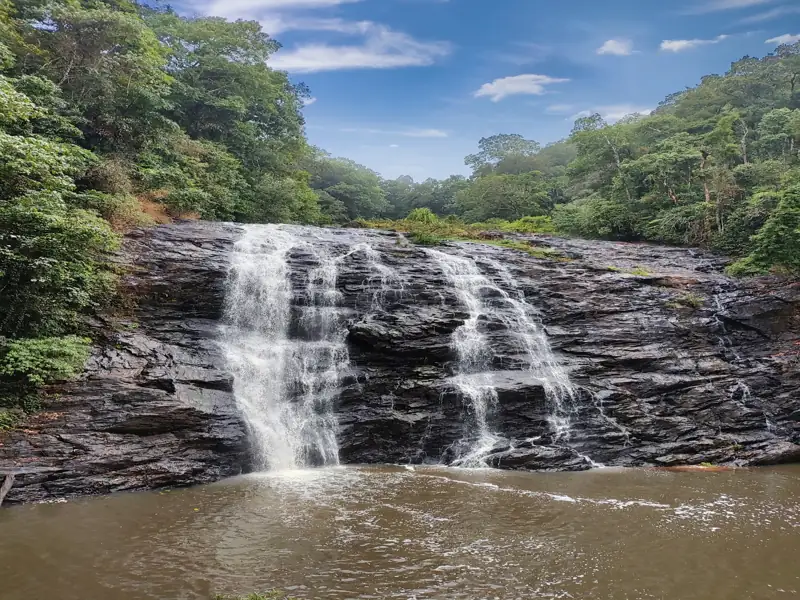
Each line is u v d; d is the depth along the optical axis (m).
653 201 31.95
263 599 6.22
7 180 12.44
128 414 11.15
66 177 13.39
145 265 15.85
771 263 20.27
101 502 9.55
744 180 28.47
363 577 6.86
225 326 15.92
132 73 21.56
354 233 23.69
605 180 39.75
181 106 30.81
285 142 37.16
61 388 11.25
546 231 37.41
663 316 18.22
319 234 22.41
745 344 17.91
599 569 7.22
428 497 10.29
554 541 8.17
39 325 12.40
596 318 17.94
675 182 31.55
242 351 14.98
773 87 41.97
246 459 12.06
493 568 7.20
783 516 9.45
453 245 23.47
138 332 14.22
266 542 7.93
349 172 69.31
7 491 9.26
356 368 15.08
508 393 14.23
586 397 14.71
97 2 21.64
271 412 13.59
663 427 14.39
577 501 10.20
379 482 11.32
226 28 33.03
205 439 11.66
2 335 11.62
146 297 15.14
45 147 12.77
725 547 8.02
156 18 32.81
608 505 9.98
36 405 10.80
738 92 42.16
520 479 11.81
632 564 7.39
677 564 7.40
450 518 9.12
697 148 31.25
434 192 78.31
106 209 17.00
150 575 6.80
